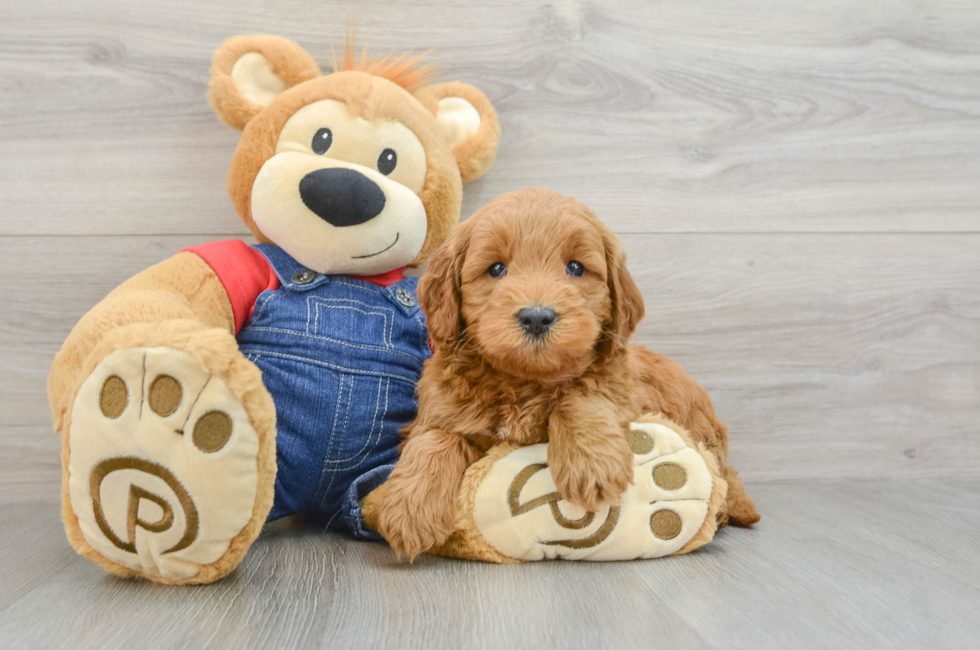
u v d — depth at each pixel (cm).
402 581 108
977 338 201
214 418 100
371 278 153
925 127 201
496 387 123
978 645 84
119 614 93
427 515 115
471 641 83
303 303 140
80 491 103
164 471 100
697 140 193
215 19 178
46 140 174
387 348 143
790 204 196
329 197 135
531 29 187
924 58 201
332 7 181
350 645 82
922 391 200
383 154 146
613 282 125
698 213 193
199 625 89
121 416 99
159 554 102
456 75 185
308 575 111
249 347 136
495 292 113
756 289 195
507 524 116
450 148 162
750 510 145
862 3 198
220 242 147
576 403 119
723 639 84
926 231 201
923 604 98
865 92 199
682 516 120
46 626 88
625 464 115
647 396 139
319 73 162
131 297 123
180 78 178
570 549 117
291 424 132
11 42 173
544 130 188
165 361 99
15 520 153
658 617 91
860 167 199
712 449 153
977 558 122
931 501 173
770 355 195
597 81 190
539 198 124
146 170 177
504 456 121
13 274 173
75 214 175
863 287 198
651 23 192
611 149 190
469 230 125
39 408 174
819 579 109
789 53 196
